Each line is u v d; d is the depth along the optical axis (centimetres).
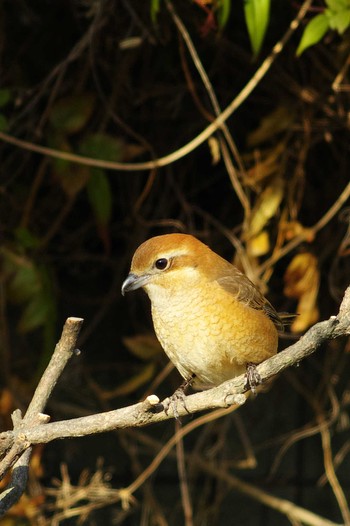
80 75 987
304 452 1147
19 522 1024
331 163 1052
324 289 1076
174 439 1009
